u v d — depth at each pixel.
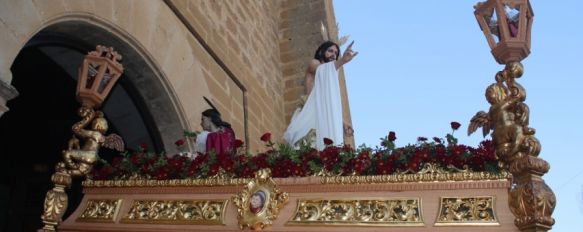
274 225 3.50
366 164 3.61
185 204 3.82
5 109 4.32
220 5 9.69
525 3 3.55
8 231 7.84
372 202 3.40
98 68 4.44
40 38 5.39
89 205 4.10
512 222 3.12
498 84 3.49
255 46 11.45
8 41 4.48
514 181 3.24
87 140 4.33
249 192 3.66
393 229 3.27
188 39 7.98
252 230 3.52
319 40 13.25
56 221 4.03
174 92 7.09
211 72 8.66
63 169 4.20
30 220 7.96
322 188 3.55
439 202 3.29
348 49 5.46
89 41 6.01
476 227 3.15
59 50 5.97
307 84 5.80
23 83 7.25
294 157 3.77
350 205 3.43
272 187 3.61
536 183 3.09
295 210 3.51
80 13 5.53
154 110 7.07
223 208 3.69
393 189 3.41
